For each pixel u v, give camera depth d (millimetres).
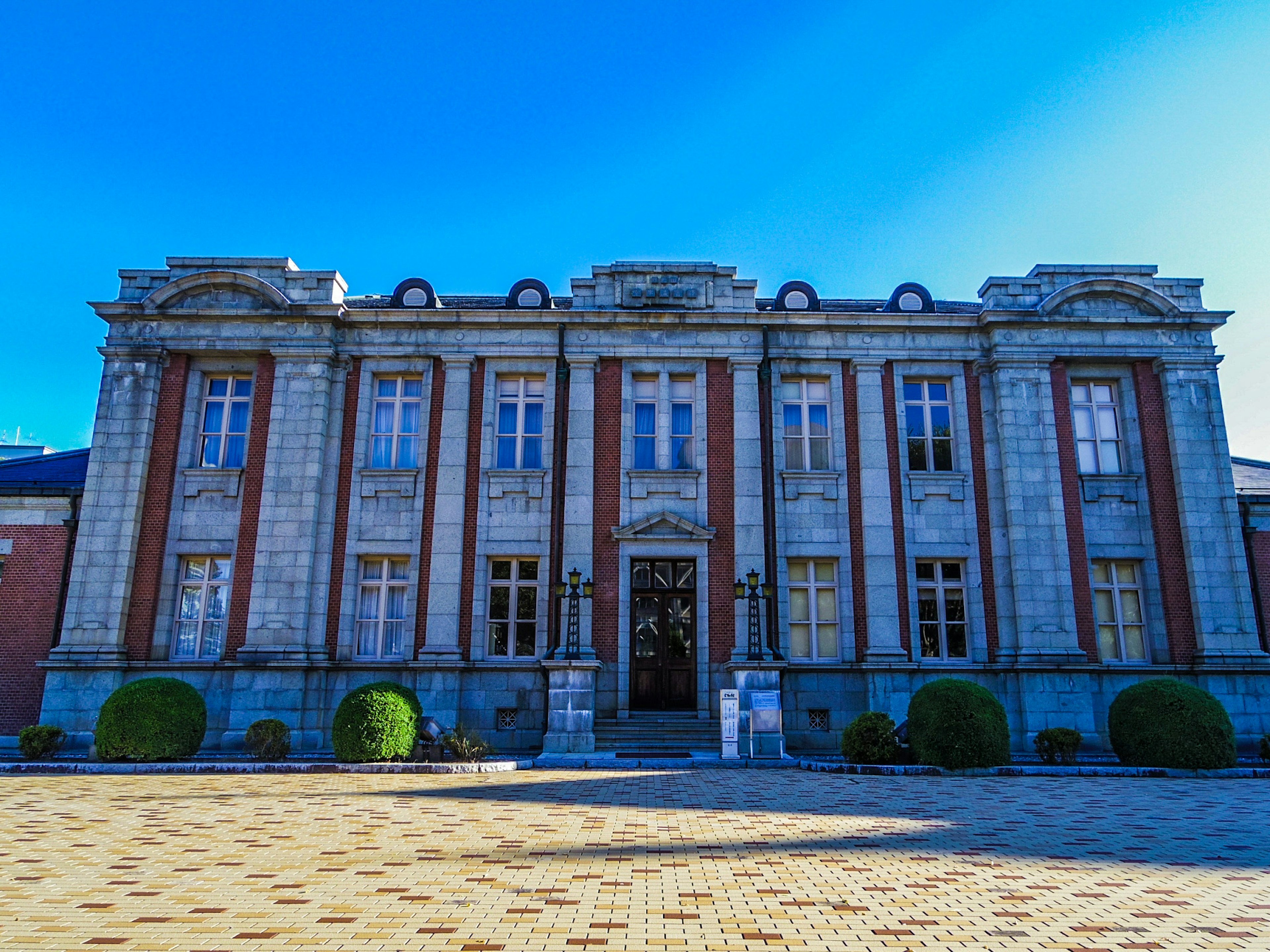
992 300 23203
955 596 22188
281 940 5836
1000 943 5859
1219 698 20734
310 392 22219
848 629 21609
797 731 20875
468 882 7461
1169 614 21609
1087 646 21406
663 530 21906
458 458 22297
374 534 21938
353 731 17031
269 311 22312
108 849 8844
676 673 21812
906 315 22859
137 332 22500
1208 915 6520
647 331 23062
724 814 11109
